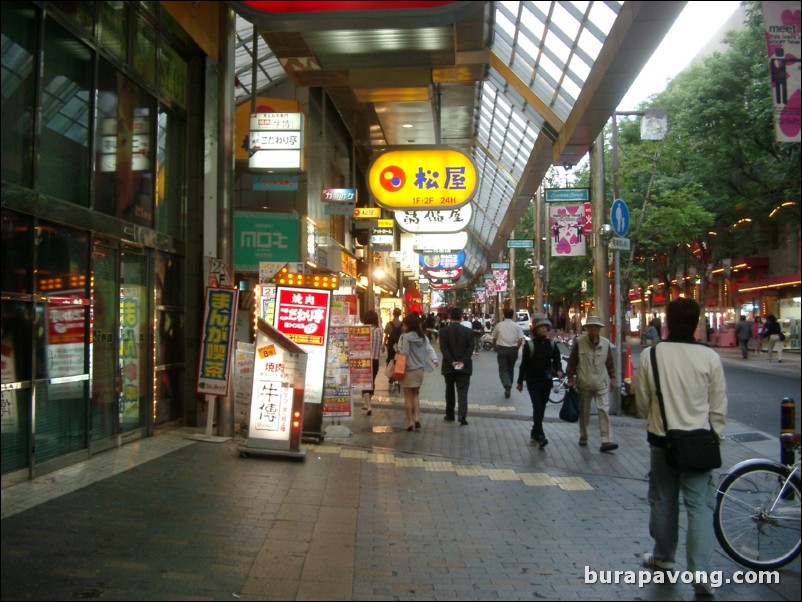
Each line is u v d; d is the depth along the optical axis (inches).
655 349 208.4
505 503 289.6
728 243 1309.1
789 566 217.2
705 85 853.8
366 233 1035.3
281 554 212.4
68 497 252.2
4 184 250.2
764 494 217.2
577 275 1760.6
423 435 441.4
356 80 552.1
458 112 832.9
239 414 412.8
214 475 303.9
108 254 335.3
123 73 349.4
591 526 258.2
